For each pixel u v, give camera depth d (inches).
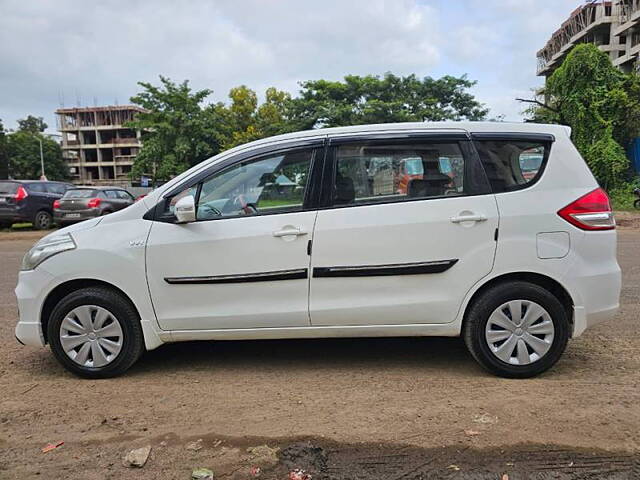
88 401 141.8
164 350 186.7
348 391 145.7
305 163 156.2
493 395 139.5
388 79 1525.6
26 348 189.6
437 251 150.0
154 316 155.7
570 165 153.9
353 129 158.4
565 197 151.1
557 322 149.3
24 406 138.9
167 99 1227.2
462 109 1615.4
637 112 887.1
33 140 2674.7
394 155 154.6
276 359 175.3
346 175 154.8
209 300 154.6
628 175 910.4
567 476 103.0
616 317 214.2
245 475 105.0
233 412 133.0
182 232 154.2
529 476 103.2
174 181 160.2
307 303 152.8
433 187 153.3
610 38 2101.4
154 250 153.9
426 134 155.2
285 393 145.3
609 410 128.8
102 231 158.2
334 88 1503.4
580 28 2223.2
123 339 156.7
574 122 920.9
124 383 155.3
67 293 162.6
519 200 150.6
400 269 150.4
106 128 3181.6
